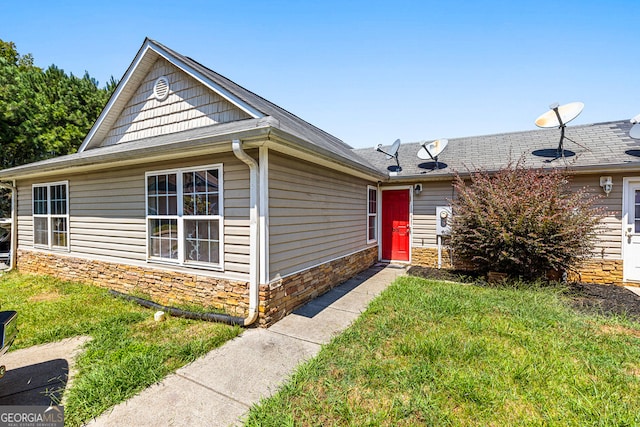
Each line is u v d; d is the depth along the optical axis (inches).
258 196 150.2
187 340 134.0
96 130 256.5
